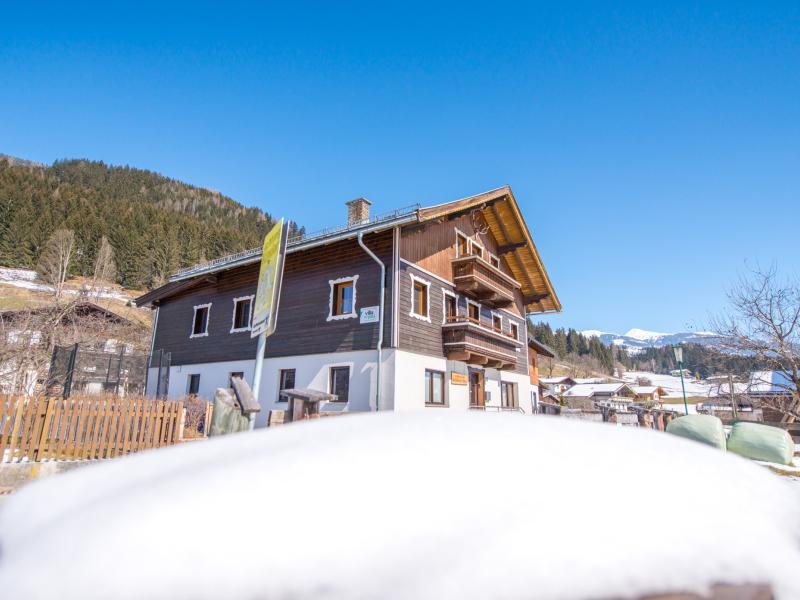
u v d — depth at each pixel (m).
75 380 15.14
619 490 0.91
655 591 0.73
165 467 0.98
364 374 12.73
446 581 0.66
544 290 21.28
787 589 0.78
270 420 7.08
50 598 0.59
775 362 14.05
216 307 17.12
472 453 0.98
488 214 18.69
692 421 7.79
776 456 7.34
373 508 0.78
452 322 15.10
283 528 0.72
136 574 0.63
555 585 0.69
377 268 13.32
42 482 1.02
